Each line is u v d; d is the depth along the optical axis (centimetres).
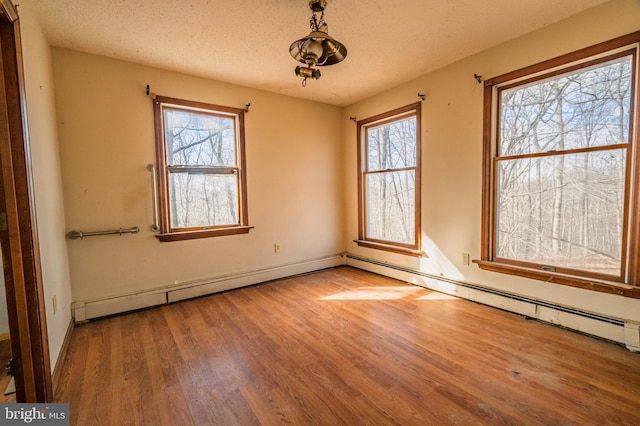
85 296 264
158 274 299
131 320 265
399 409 151
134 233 285
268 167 368
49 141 215
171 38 240
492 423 140
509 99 264
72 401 161
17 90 147
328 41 209
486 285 284
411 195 353
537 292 249
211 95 322
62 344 208
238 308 289
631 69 200
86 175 261
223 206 339
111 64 270
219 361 198
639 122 196
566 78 230
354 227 433
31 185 154
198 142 321
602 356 194
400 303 295
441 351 204
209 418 148
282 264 385
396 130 369
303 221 404
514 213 264
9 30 144
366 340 223
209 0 193
